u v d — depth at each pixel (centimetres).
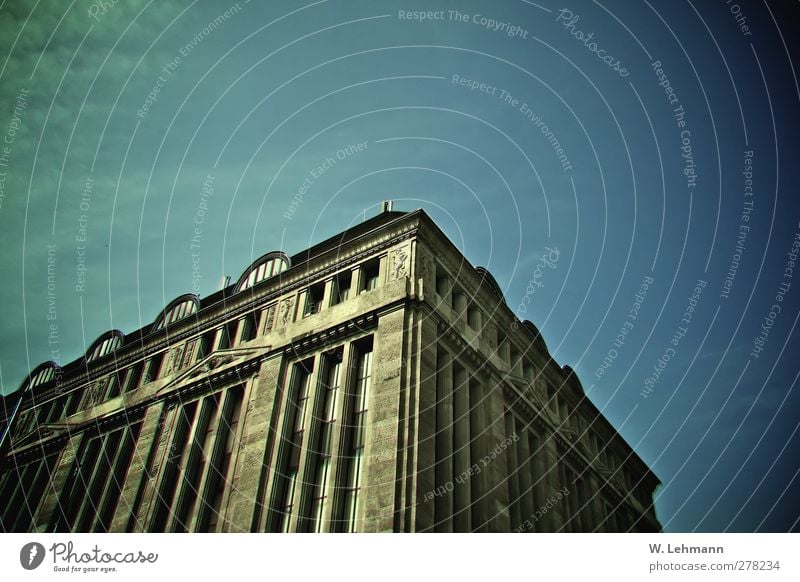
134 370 4116
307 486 2698
